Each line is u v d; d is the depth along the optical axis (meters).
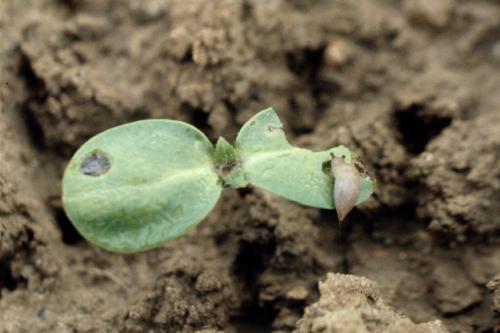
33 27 0.27
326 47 0.28
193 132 0.23
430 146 0.26
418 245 0.25
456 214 0.25
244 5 0.27
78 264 0.25
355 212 0.26
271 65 0.27
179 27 0.27
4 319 0.24
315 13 0.28
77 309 0.24
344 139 0.26
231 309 0.25
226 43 0.27
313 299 0.25
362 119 0.27
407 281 0.25
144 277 0.25
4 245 0.24
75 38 0.27
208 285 0.24
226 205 0.26
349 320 0.22
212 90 0.26
